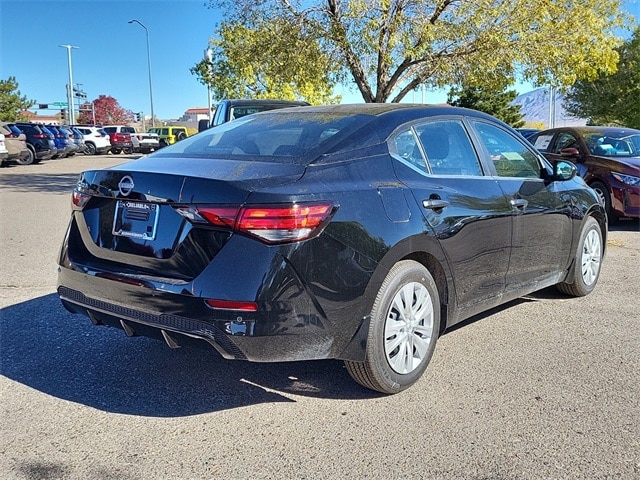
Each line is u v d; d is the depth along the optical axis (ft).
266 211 10.37
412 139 13.60
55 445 10.62
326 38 47.83
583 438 10.78
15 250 26.30
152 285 10.97
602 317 17.54
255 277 10.34
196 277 10.63
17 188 53.01
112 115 301.43
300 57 48.93
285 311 10.53
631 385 12.96
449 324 13.82
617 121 118.62
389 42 45.37
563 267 17.99
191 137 15.10
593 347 15.19
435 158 13.92
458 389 12.80
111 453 10.39
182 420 11.56
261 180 10.85
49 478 9.64
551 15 48.98
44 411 11.85
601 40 53.36
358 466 9.98
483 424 11.31
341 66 50.57
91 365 14.08
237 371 13.82
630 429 11.09
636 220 36.11
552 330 16.46
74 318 17.31
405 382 12.56
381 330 11.87
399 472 9.80
